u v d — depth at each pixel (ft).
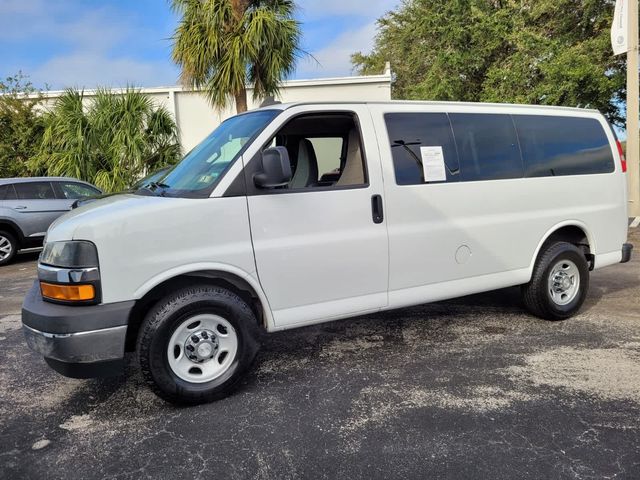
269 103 13.82
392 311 17.67
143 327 10.59
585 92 43.52
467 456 9.02
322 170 13.97
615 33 33.63
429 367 12.89
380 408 10.84
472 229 13.97
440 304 18.35
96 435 10.14
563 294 16.16
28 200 31.96
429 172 13.30
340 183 13.08
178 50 33.01
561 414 10.35
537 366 12.73
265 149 11.34
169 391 10.73
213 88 33.63
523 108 15.37
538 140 15.38
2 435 10.25
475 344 14.38
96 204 11.82
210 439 9.85
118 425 10.52
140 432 10.21
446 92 54.24
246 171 11.23
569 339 14.56
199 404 11.25
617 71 43.91
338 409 10.86
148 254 10.30
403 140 13.08
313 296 12.01
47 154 41.52
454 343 14.51
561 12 48.03
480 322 16.30
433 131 13.58
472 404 10.88
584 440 9.39
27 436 10.18
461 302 18.60
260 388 11.97
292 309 11.83
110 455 9.42
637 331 15.06
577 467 8.61
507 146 14.76
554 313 15.87
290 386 12.04
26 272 28.66
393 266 12.88
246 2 32.40
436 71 55.93
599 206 16.47
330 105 12.39
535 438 9.51
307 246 11.73
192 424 10.44
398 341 14.80
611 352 13.50
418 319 16.76
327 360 13.56
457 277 13.94
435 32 56.18
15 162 47.11
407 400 11.16
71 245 9.98
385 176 12.64
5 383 12.79
